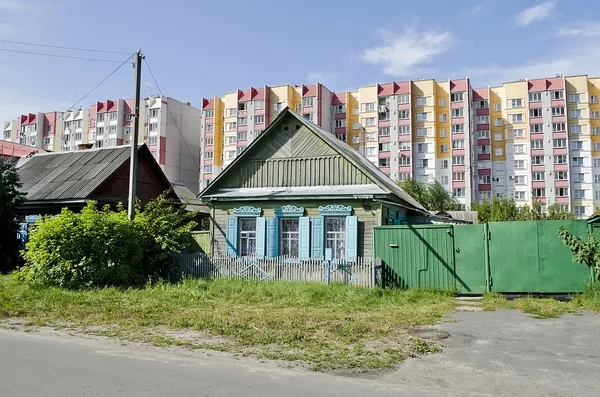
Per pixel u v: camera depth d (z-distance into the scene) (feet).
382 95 229.04
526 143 214.07
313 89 233.55
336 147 63.31
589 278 43.83
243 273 55.57
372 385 18.93
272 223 63.57
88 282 48.37
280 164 66.80
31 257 49.57
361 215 59.52
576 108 210.79
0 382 18.51
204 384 18.65
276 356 23.24
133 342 26.23
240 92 245.24
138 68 58.03
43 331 28.96
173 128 252.62
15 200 67.15
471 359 23.02
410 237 49.78
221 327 29.60
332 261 52.11
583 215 204.74
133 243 53.11
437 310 37.04
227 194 66.49
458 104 217.56
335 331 28.66
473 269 47.32
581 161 207.72
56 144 281.54
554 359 23.11
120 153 82.48
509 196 213.46
